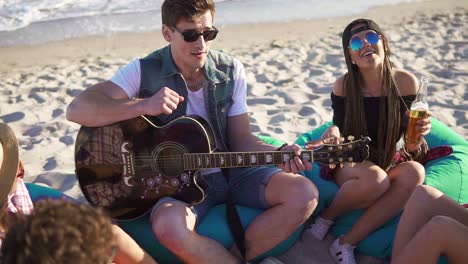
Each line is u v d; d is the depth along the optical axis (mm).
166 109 3074
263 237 3229
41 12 9750
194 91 3395
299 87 6230
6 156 2672
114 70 7109
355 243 3377
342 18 8969
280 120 5375
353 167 3410
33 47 8172
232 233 3273
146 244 3287
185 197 3230
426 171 3744
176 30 3211
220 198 3445
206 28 3223
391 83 3488
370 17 8922
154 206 3223
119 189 3270
